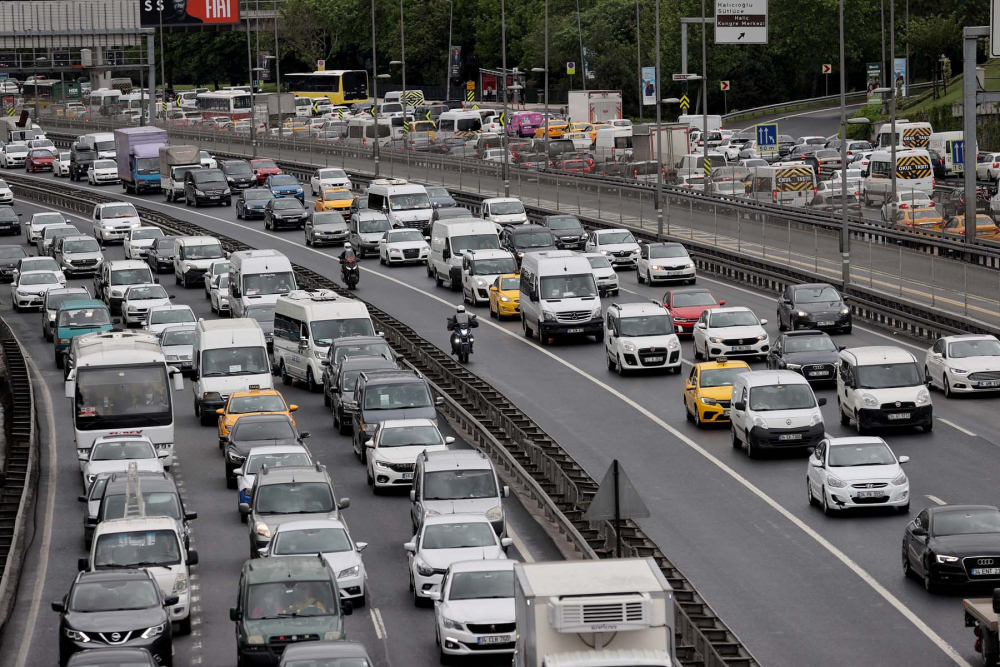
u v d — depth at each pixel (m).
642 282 186.62
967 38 173.00
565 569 54.91
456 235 188.62
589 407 129.00
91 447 110.69
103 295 184.00
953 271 156.75
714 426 120.81
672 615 52.38
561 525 93.81
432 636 76.62
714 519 95.88
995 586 78.88
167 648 70.62
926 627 74.75
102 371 116.88
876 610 77.75
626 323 142.38
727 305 171.12
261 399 121.94
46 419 136.25
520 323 169.25
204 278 193.00
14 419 127.44
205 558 92.94
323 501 90.44
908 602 78.75
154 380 117.25
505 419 114.06
